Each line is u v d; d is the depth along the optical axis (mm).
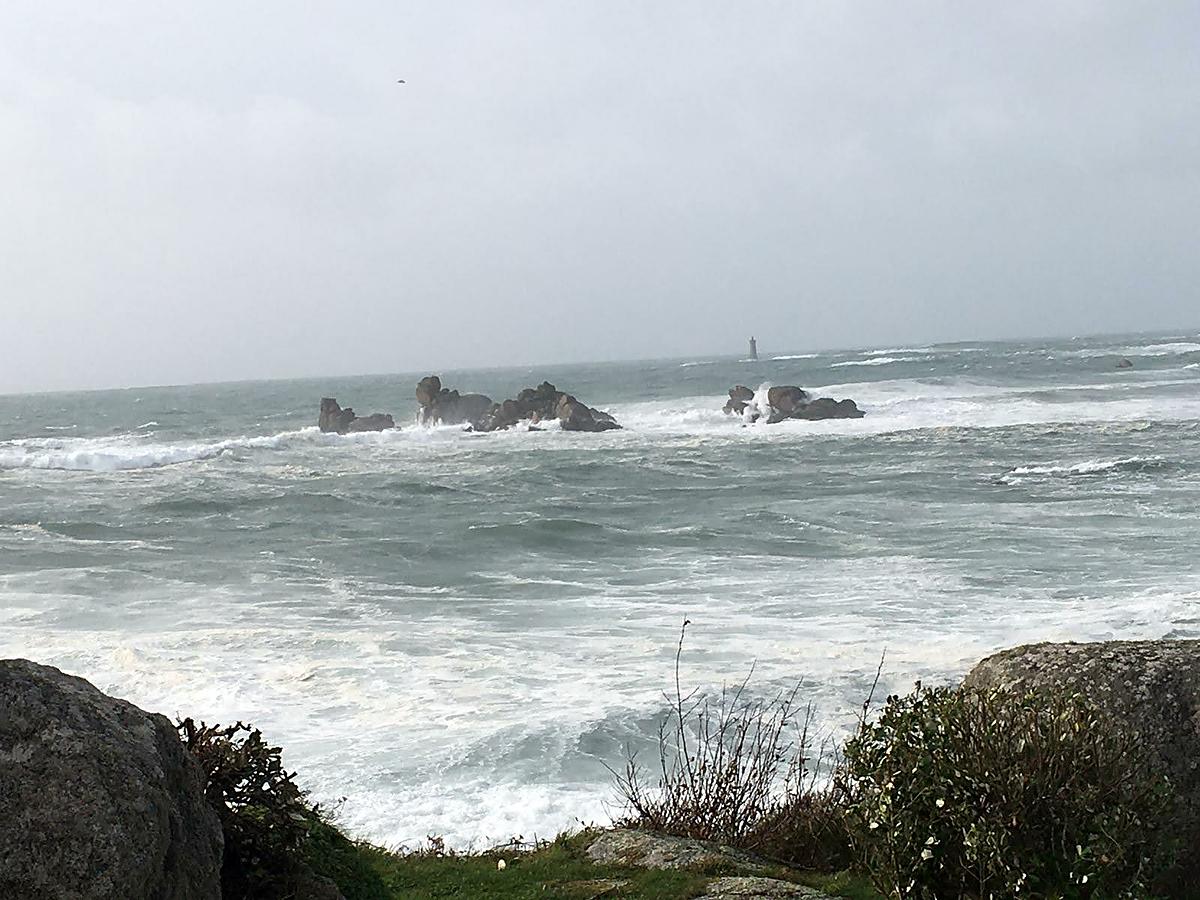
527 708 11633
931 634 14297
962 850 4586
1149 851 4625
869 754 4984
